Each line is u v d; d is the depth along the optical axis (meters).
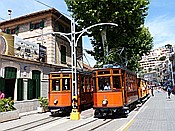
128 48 27.78
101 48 25.67
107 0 20.89
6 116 13.98
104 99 14.27
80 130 10.56
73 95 15.12
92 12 21.14
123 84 14.93
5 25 26.36
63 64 25.72
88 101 20.08
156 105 22.77
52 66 22.66
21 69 18.41
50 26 23.81
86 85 19.92
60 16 24.55
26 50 20.16
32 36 24.66
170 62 73.75
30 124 12.80
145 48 30.38
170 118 13.44
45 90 21.39
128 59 28.25
